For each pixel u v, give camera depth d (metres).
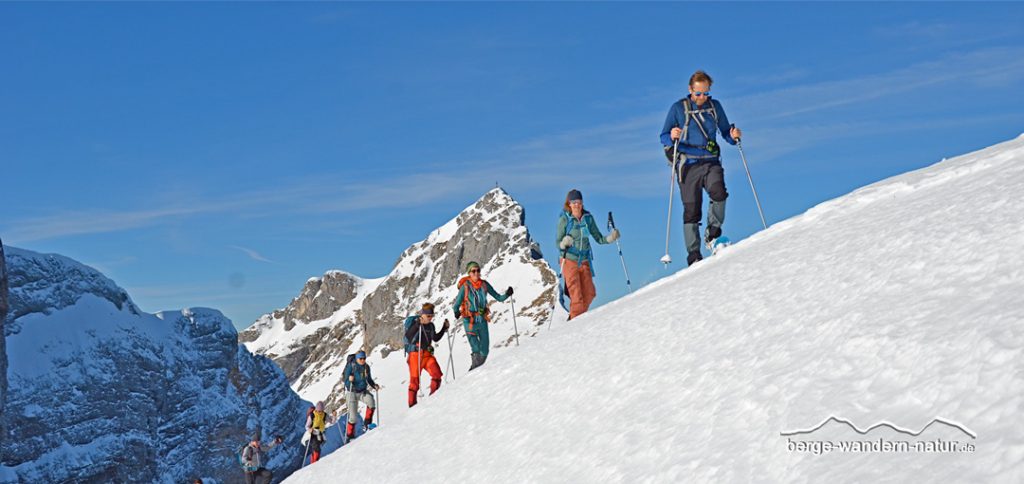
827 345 3.13
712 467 2.76
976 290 2.84
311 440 17.66
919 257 3.51
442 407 7.12
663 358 4.37
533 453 4.32
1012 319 2.39
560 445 4.16
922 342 2.63
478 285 10.98
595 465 3.57
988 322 2.47
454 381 8.08
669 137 9.15
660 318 5.20
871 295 3.42
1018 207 3.48
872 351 2.82
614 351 5.11
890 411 2.38
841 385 2.73
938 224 3.90
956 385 2.26
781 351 3.39
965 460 1.93
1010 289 2.67
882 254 3.90
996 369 2.19
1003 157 5.52
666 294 6.11
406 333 11.24
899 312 3.02
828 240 5.03
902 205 5.19
